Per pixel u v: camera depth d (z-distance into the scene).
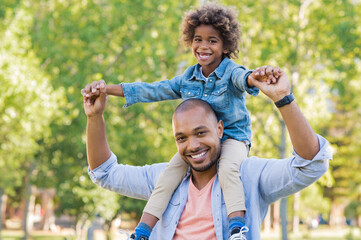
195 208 2.83
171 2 17.36
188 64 17.59
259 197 2.78
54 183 19.14
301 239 34.69
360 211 37.06
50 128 17.98
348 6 16.27
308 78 18.38
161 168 3.13
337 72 17.38
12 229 42.12
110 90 3.06
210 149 2.76
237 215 2.68
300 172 2.57
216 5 3.12
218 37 3.04
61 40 17.14
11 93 16.36
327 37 16.25
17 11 16.67
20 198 36.69
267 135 17.03
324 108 19.09
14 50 16.66
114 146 16.73
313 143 2.48
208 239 2.75
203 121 2.74
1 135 19.08
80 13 17.45
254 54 16.58
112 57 18.03
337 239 34.16
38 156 19.62
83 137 17.02
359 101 18.38
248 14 16.34
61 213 19.47
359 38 16.11
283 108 2.45
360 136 31.08
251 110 16.56
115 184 3.18
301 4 16.33
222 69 2.99
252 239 2.70
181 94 3.12
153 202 2.90
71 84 16.73
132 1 17.11
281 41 16.12
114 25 17.00
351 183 35.41
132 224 23.64
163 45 17.11
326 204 38.38
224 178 2.78
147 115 17.34
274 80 2.45
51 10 18.45
